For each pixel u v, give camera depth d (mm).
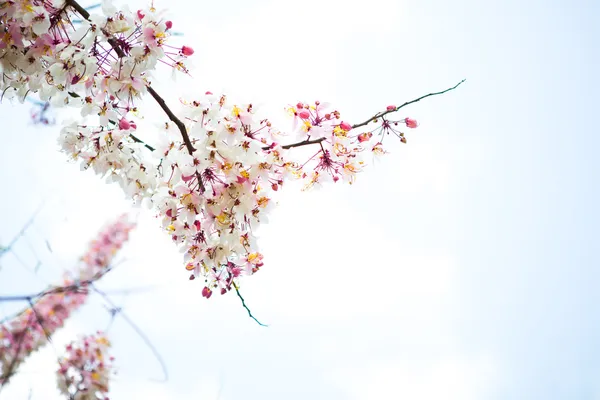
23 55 2580
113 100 2781
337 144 3096
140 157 2953
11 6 2439
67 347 5324
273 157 2988
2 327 5332
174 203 2984
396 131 3238
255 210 3047
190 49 2715
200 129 2869
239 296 3160
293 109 3129
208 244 3090
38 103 3678
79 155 2906
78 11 2562
